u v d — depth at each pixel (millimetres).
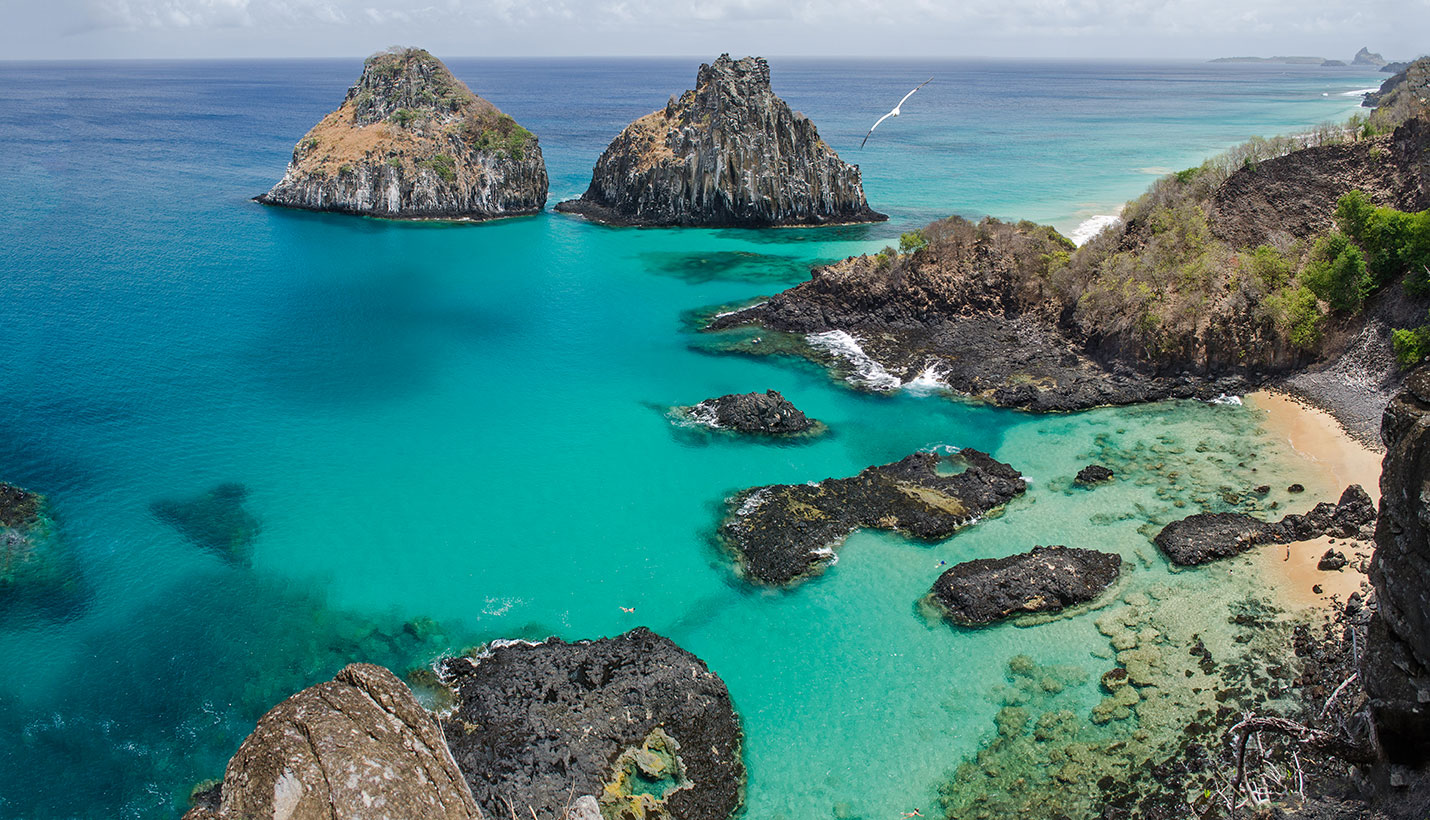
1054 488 53812
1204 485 53000
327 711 14281
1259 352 64750
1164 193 77062
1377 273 63781
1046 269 76375
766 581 46219
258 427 63156
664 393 69125
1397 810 20953
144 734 36688
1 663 40094
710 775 34344
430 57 142500
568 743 34531
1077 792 33062
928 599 44188
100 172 155750
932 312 77438
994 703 37750
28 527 50000
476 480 56438
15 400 65438
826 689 39031
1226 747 33219
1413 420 20172
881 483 53438
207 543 49469
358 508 53219
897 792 33844
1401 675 20625
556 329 83688
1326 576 42969
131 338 79000
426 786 13945
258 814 13516
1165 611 42062
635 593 45594
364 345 79312
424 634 42656
